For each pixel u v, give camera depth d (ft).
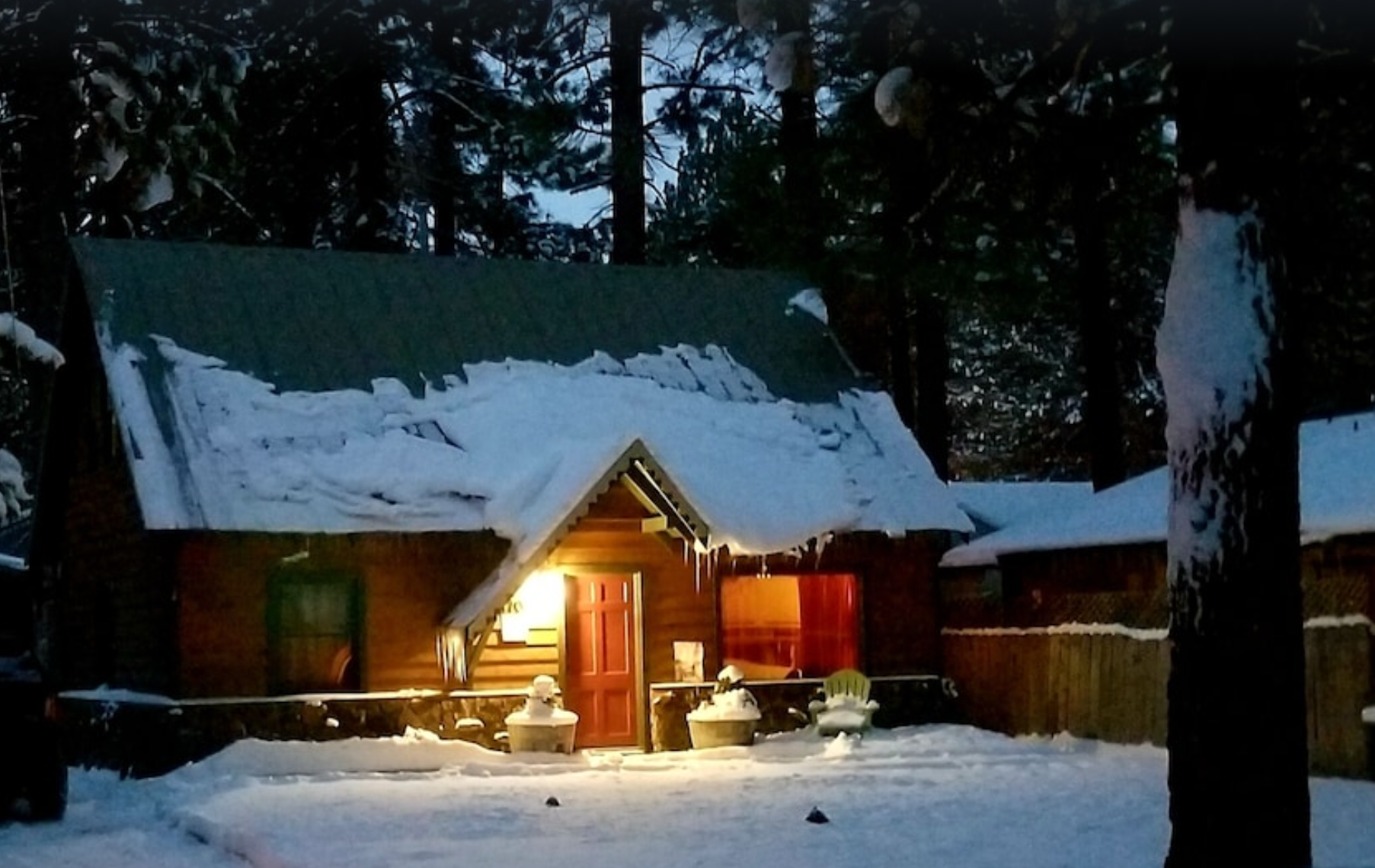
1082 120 33.81
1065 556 68.64
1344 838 39.55
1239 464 28.58
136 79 49.21
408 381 72.43
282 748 61.93
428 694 65.77
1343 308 41.39
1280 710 28.14
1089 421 87.66
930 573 75.15
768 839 40.57
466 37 104.12
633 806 48.44
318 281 76.13
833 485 72.28
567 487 65.41
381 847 39.75
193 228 103.14
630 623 69.36
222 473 65.05
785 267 57.21
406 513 65.98
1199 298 29.19
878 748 65.77
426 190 111.04
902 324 97.04
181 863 40.40
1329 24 29.81
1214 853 28.07
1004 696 71.26
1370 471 57.52
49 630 79.82
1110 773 55.98
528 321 77.46
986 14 31.27
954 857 36.96
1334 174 34.12
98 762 69.05
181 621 63.52
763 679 72.54
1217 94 29.25
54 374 75.15
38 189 71.31
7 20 52.01
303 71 96.73
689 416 73.87
